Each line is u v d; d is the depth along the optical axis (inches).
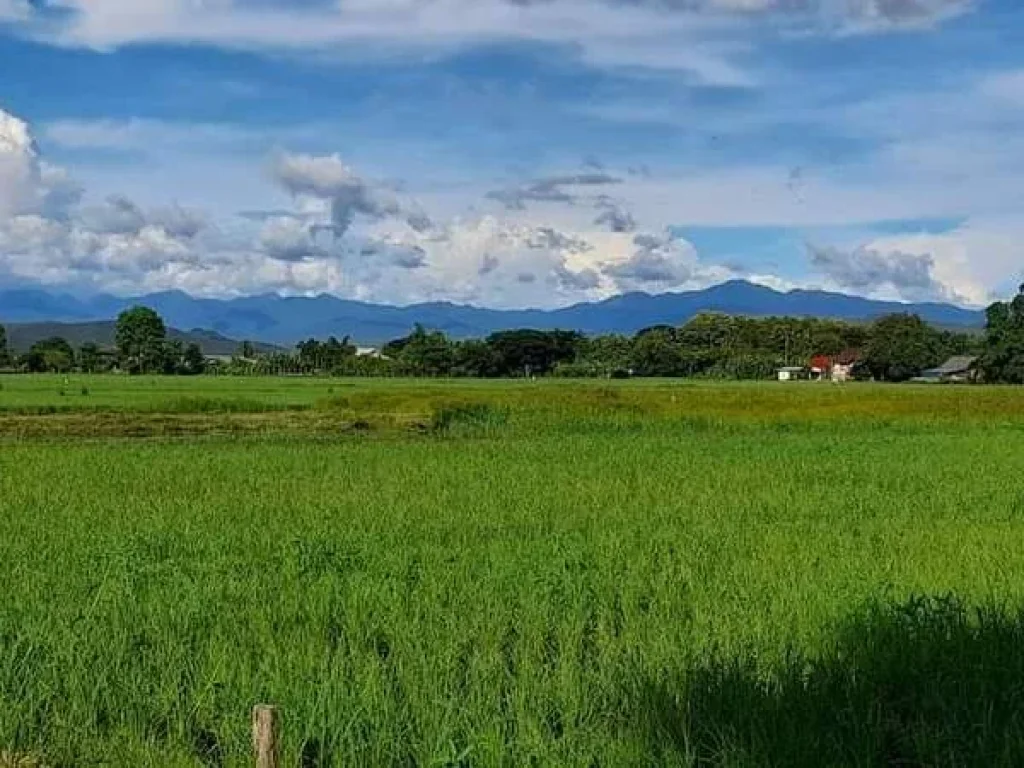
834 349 6264.8
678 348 6122.1
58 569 529.3
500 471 1054.4
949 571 513.7
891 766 296.5
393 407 2178.9
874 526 681.0
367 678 335.6
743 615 418.3
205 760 307.7
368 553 560.4
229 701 332.2
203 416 2075.5
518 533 660.1
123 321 6397.6
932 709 318.3
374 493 868.0
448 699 326.6
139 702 333.4
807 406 2107.5
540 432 1785.2
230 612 426.0
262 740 272.4
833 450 1311.5
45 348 6653.5
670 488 898.7
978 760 283.1
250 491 889.5
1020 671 341.4
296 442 1569.9
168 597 449.4
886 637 380.8
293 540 593.3
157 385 3816.4
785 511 760.3
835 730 301.6
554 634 403.5
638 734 300.7
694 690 329.4
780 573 515.2
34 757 306.7
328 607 430.9
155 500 823.7
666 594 460.8
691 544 603.8
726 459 1186.0
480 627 403.5
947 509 769.6
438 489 896.3
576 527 685.3
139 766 296.4
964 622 391.9
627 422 1882.4
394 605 431.8
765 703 320.5
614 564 536.1
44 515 737.6
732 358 5949.8
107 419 1990.7
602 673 350.0
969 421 1998.0
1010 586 474.9
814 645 377.1
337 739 303.9
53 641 379.6
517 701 320.5
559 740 297.9
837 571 514.0
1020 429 1855.3
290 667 350.0
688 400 2161.7
